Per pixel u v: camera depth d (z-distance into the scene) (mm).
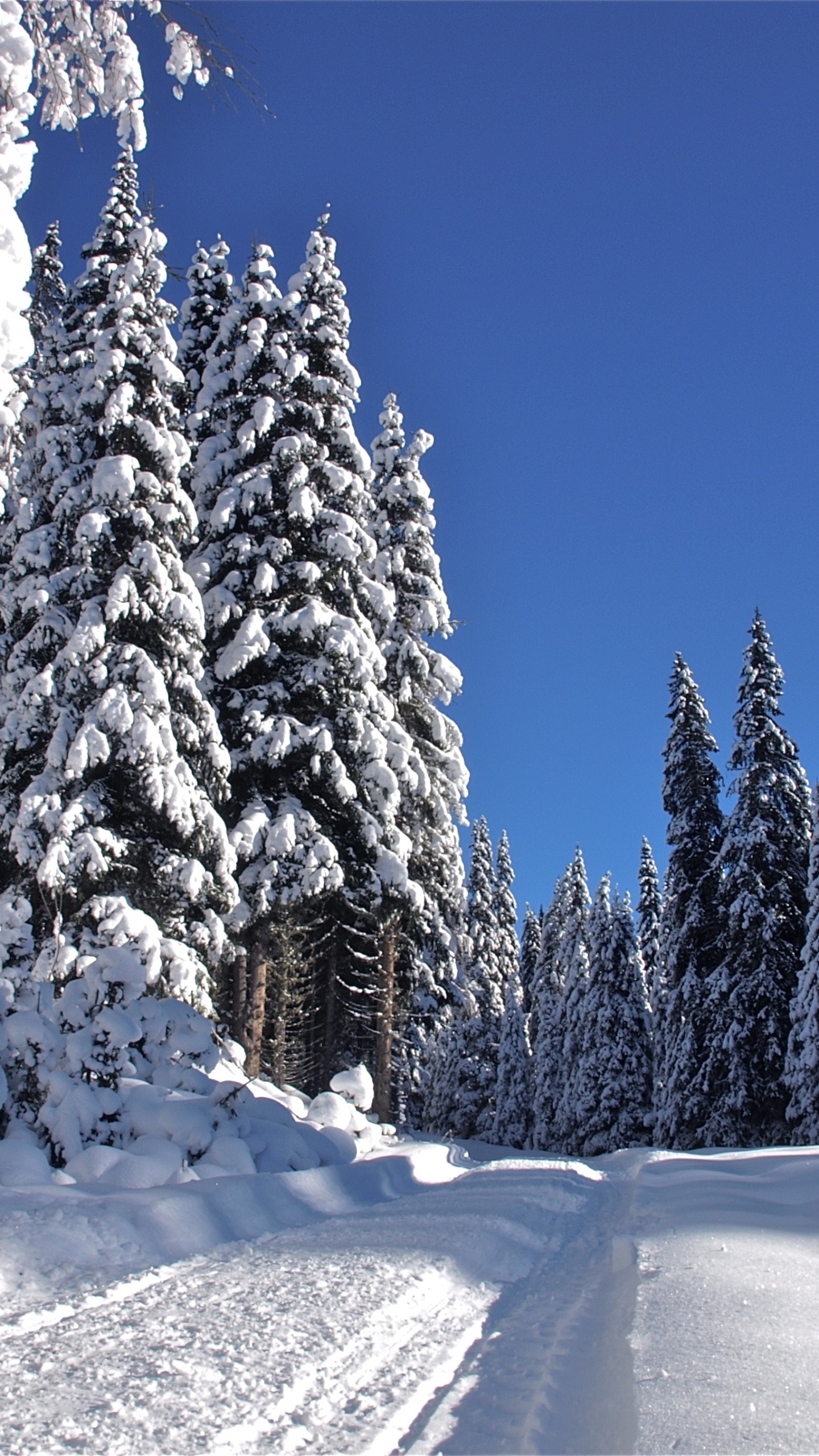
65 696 13320
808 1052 24172
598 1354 3949
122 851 12953
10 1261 4984
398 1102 22375
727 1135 27094
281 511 17719
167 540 14469
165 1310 4293
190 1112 9133
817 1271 4965
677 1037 31828
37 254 17312
